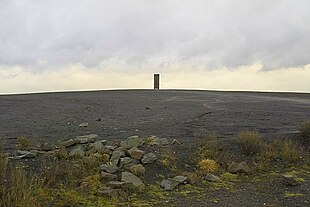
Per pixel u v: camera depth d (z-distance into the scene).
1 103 20.42
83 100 22.22
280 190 7.50
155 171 8.17
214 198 6.87
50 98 23.48
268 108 18.61
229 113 16.55
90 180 7.00
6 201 5.36
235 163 8.90
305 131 11.02
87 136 10.20
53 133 11.88
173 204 6.43
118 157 8.45
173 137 11.15
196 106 19.42
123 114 16.48
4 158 7.11
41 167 7.66
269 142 10.65
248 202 6.68
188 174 7.96
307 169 9.09
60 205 5.88
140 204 6.29
